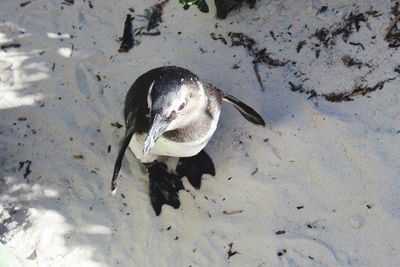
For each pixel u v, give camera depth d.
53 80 2.70
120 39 2.71
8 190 2.56
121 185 2.55
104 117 2.63
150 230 2.48
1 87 2.71
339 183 2.40
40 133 2.64
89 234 2.49
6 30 2.78
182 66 2.63
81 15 2.77
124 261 2.45
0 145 2.63
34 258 2.46
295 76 2.54
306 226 2.39
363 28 2.53
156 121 2.20
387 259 2.32
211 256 2.42
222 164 2.50
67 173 2.58
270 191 2.44
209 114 2.32
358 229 2.36
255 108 2.53
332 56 2.53
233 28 2.64
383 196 2.36
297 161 2.45
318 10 2.58
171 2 2.71
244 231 2.42
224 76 2.59
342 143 2.43
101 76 2.68
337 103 2.48
